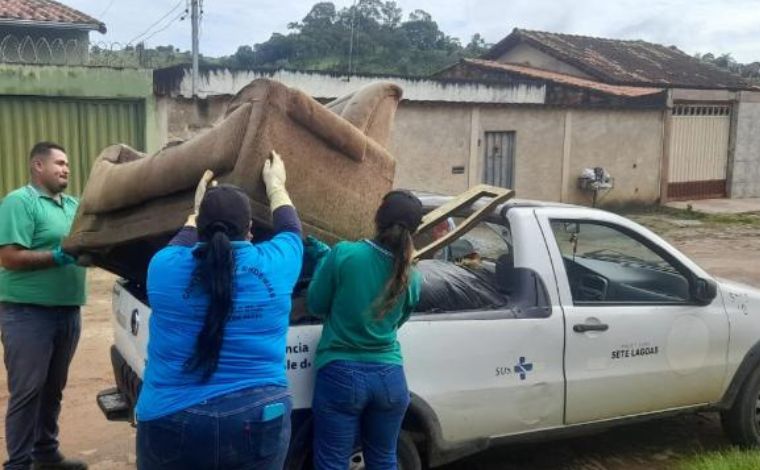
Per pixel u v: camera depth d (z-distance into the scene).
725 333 4.90
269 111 3.22
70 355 4.52
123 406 4.20
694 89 19.70
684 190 20.41
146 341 3.72
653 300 4.74
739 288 5.10
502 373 4.17
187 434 2.71
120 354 4.29
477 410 4.12
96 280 10.09
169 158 3.37
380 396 3.43
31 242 4.15
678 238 15.12
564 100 18.67
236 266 2.78
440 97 16.89
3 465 4.29
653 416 4.79
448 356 4.01
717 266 12.16
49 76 11.24
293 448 3.66
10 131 11.21
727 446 5.26
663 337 4.67
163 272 2.78
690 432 5.51
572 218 4.57
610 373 4.51
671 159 19.94
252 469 2.80
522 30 23.05
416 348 3.93
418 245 4.49
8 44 15.05
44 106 11.39
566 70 21.83
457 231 3.87
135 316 3.91
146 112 11.98
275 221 3.07
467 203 4.24
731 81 22.72
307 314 3.68
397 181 14.94
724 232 15.94
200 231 2.84
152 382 2.79
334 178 3.51
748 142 21.39
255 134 3.18
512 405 4.22
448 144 15.45
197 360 2.71
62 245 3.97
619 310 4.54
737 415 5.05
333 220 3.55
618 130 18.06
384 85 3.95
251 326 2.80
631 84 19.98
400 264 3.35
